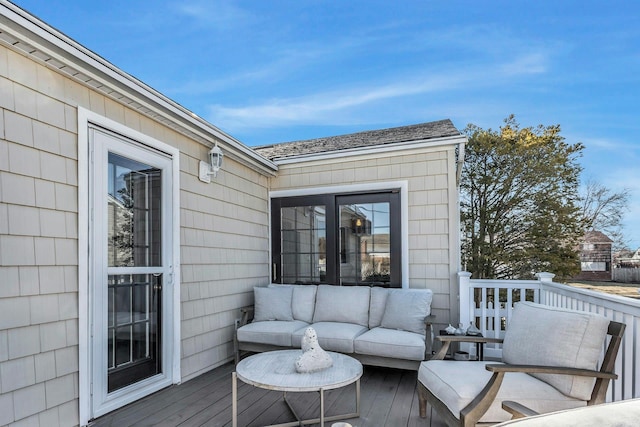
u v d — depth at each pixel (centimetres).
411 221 470
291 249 534
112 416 280
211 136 398
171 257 354
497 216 929
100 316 279
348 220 506
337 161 513
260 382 235
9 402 217
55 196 249
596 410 101
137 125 320
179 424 270
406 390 342
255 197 513
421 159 470
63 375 248
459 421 206
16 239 225
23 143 232
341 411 294
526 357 235
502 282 420
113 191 297
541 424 96
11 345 220
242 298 470
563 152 924
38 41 228
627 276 1041
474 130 1002
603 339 213
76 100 267
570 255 888
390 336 360
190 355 373
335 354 300
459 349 425
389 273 479
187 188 380
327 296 439
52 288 244
